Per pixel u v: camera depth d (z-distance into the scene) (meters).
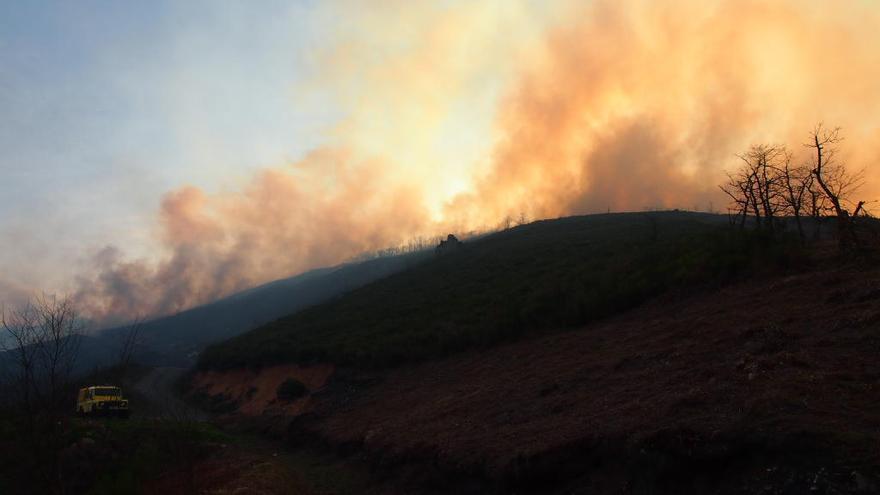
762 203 25.41
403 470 15.70
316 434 24.42
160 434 19.36
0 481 12.51
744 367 11.32
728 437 8.27
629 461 9.46
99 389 27.33
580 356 19.83
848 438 7.15
